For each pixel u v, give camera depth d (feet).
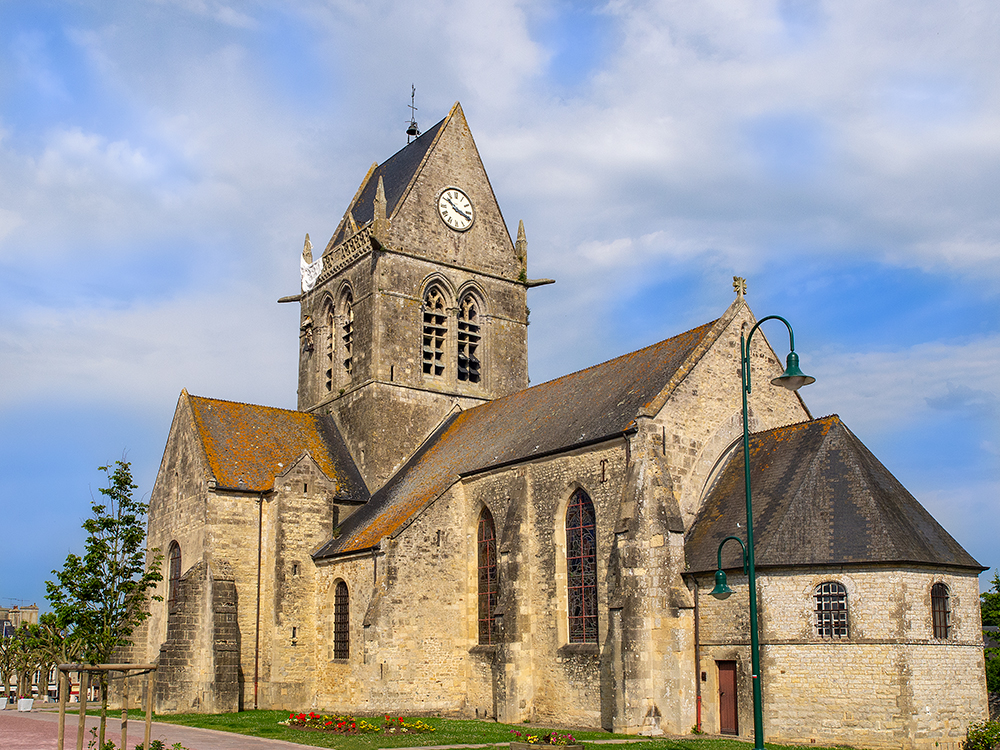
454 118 235.20
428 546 168.55
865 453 139.23
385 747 117.91
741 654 130.41
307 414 218.59
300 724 143.23
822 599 125.90
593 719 143.43
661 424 145.07
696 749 114.62
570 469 155.33
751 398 159.84
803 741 123.34
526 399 191.62
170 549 196.44
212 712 169.99
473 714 164.25
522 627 156.04
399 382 212.02
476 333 228.02
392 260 216.54
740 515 138.31
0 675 301.02
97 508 141.69
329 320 234.58
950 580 128.16
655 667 134.51
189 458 193.36
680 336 166.50
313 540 185.26
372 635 159.74
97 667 86.69
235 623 176.55
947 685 123.75
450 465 184.24
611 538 145.48
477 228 231.50
